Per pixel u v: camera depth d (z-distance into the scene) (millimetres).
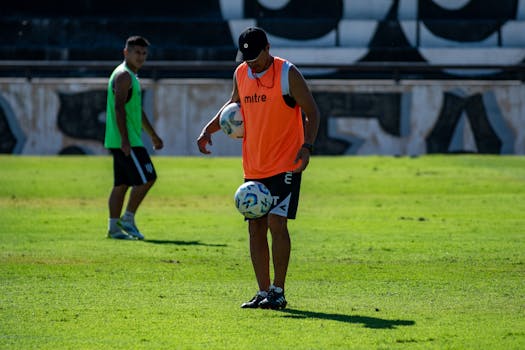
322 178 76250
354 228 48188
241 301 27672
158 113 105688
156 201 62562
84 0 139250
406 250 39688
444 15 138000
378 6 137500
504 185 71438
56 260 36219
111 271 33531
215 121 28859
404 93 105625
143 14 139125
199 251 39125
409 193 67375
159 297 28281
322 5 137750
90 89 106125
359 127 105688
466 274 33156
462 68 110625
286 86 26391
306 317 25125
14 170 82250
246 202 26062
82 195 65812
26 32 135000
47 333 23078
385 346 21609
